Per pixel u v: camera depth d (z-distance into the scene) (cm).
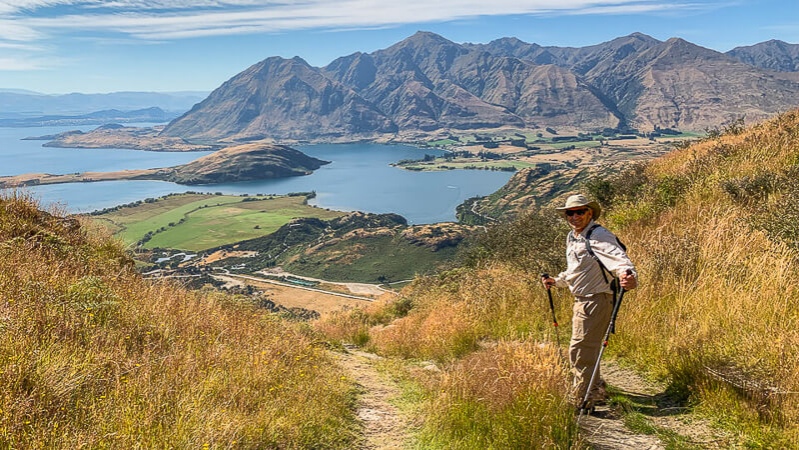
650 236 891
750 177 1055
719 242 733
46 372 390
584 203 475
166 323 613
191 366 496
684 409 462
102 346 488
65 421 361
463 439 456
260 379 530
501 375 498
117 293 641
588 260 475
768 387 425
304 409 510
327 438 477
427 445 473
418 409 574
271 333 780
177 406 407
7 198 842
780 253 666
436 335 941
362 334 1227
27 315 474
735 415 425
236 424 416
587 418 460
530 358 519
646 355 580
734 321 549
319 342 970
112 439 349
